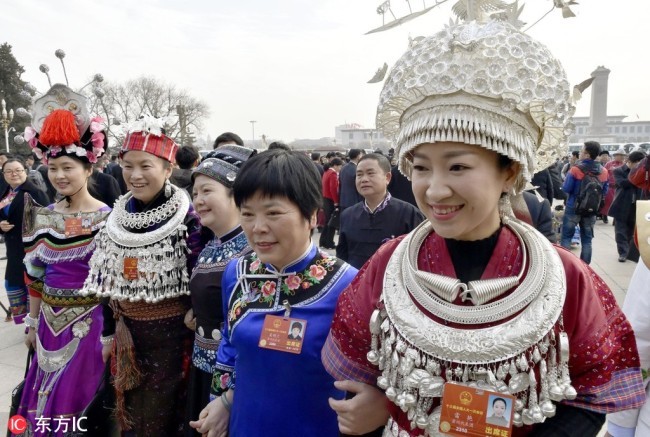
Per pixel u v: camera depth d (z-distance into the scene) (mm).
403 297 981
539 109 933
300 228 1440
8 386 3291
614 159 8828
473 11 1116
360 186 3115
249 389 1435
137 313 2145
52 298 2424
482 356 868
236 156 2010
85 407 2369
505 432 863
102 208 2564
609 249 7598
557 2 1057
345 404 1106
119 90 36000
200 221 2078
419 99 938
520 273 938
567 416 918
